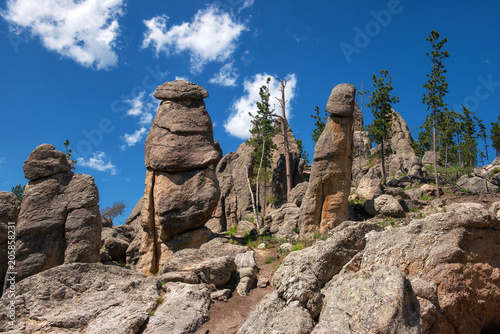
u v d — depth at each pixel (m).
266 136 45.50
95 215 20.84
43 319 13.15
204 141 24.47
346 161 26.20
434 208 28.33
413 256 11.47
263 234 27.86
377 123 46.19
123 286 15.05
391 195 29.88
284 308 11.74
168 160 23.73
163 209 23.03
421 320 9.04
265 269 19.62
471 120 60.44
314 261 14.08
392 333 8.52
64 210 20.59
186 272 16.61
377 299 9.16
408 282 9.63
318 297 11.99
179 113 24.80
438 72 40.06
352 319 9.29
